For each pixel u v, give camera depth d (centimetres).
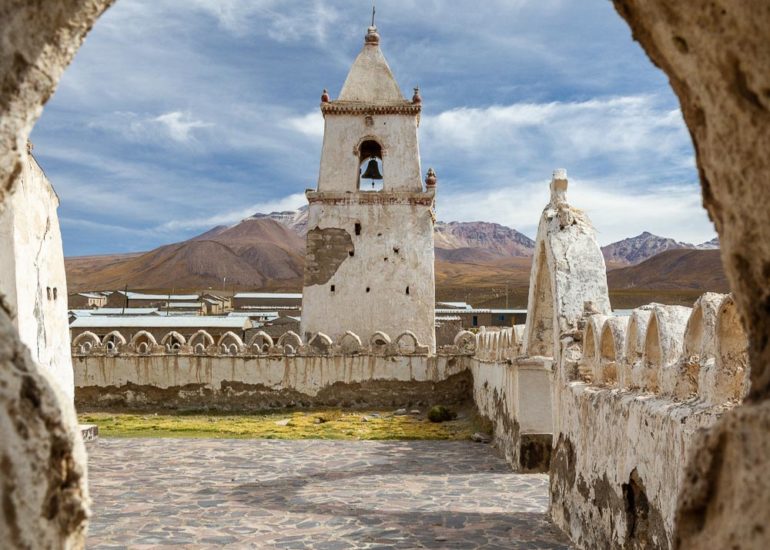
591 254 1212
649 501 710
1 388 264
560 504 1115
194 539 1050
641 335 820
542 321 1476
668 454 650
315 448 1902
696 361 665
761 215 281
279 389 2780
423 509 1233
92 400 2770
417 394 2781
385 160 3173
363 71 3281
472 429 2227
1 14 305
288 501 1297
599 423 909
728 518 268
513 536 1061
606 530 869
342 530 1101
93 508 1235
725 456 279
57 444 285
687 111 328
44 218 1431
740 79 278
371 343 2938
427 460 1723
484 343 2330
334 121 3200
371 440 2042
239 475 1540
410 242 3117
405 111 3198
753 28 264
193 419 2525
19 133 317
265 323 5025
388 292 3084
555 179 1297
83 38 338
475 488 1402
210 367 2783
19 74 313
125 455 1781
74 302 8350
